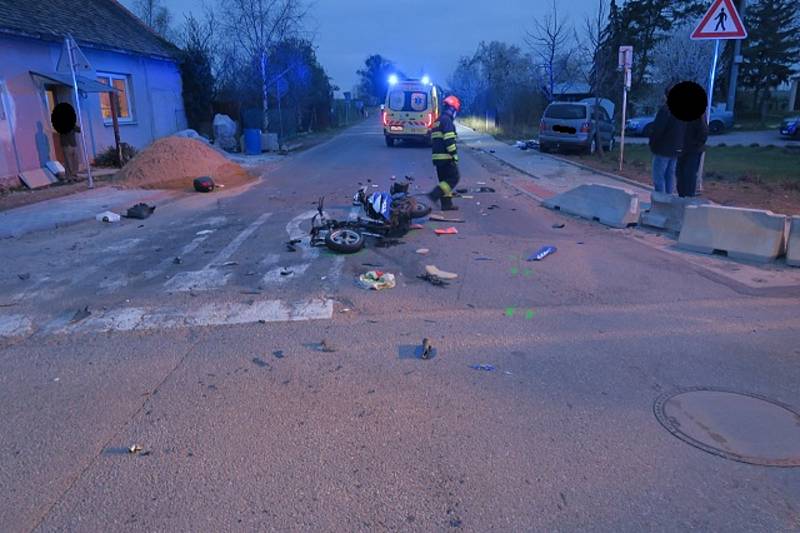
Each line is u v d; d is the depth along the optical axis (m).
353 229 8.59
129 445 3.64
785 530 2.89
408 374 4.52
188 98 25.17
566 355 4.84
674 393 4.22
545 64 27.48
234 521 2.97
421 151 24.84
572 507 3.06
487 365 4.64
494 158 21.30
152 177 14.45
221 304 6.07
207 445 3.63
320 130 45.09
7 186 13.60
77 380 4.49
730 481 3.25
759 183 13.38
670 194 9.70
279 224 9.94
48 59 15.36
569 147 21.39
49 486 3.27
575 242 8.58
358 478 3.30
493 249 8.18
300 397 4.19
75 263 7.67
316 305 6.01
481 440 3.66
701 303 6.01
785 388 4.29
